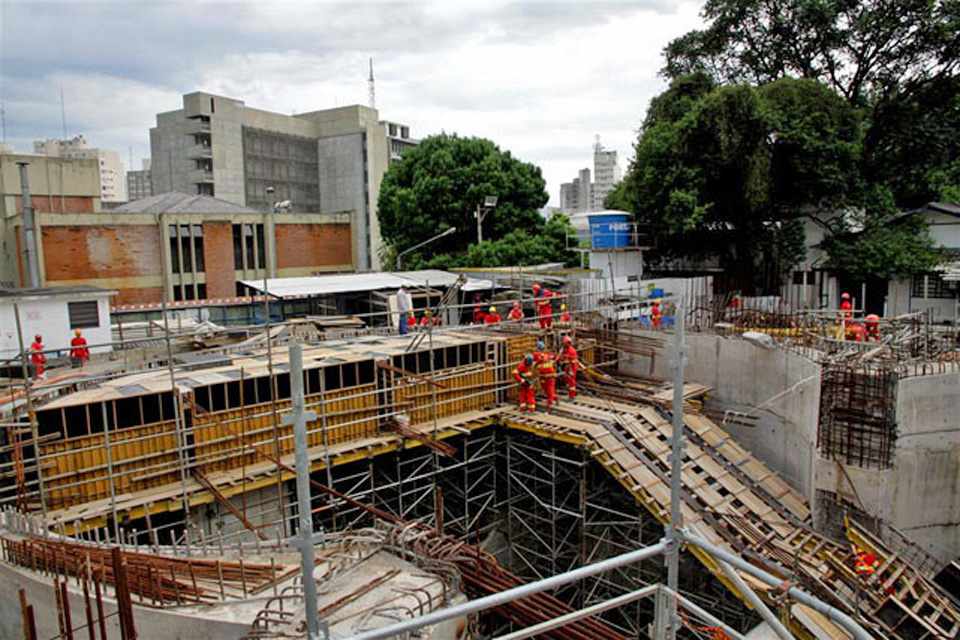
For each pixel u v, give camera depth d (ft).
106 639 34.63
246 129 283.38
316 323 96.89
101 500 49.98
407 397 66.03
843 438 59.36
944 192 144.97
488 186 152.05
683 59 141.79
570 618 18.97
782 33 126.82
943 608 49.08
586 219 136.15
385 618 32.68
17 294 85.46
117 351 82.69
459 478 72.74
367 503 65.00
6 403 53.52
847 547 55.52
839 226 114.42
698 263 130.82
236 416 56.29
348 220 180.24
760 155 103.91
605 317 86.63
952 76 116.57
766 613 17.79
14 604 41.81
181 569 38.93
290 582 37.04
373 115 311.47
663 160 112.88
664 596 19.62
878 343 67.46
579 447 62.03
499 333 78.74
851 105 122.11
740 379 74.59
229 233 155.12
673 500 19.10
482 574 41.37
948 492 60.23
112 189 600.80
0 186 153.69
